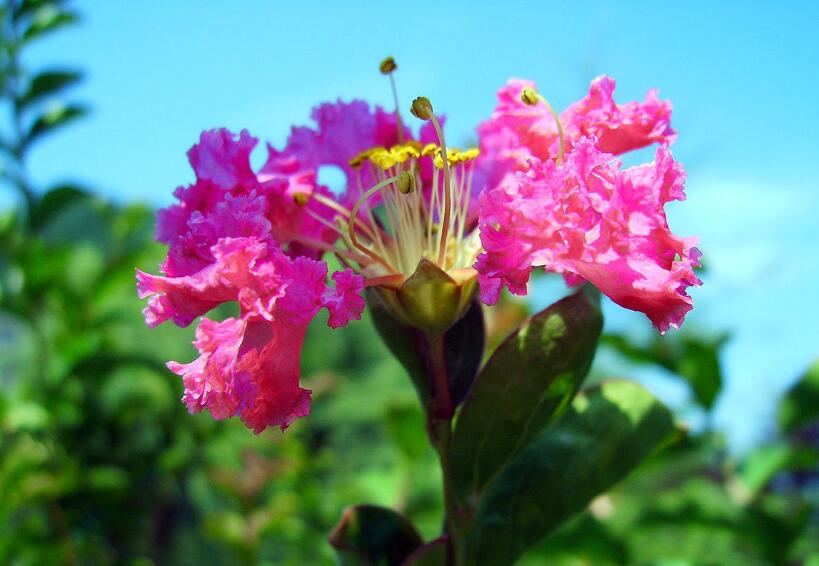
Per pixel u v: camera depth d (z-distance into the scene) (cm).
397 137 8
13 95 17
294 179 7
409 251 7
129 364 19
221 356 6
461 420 7
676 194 6
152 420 20
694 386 12
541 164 6
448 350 7
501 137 7
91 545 17
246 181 7
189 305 6
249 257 6
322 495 16
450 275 7
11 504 15
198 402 6
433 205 7
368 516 7
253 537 15
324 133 8
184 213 7
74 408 18
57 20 17
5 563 16
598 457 7
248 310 6
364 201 8
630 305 6
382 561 7
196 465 21
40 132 17
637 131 7
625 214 6
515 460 7
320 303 6
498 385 7
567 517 7
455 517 7
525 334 7
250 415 6
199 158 7
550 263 6
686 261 6
